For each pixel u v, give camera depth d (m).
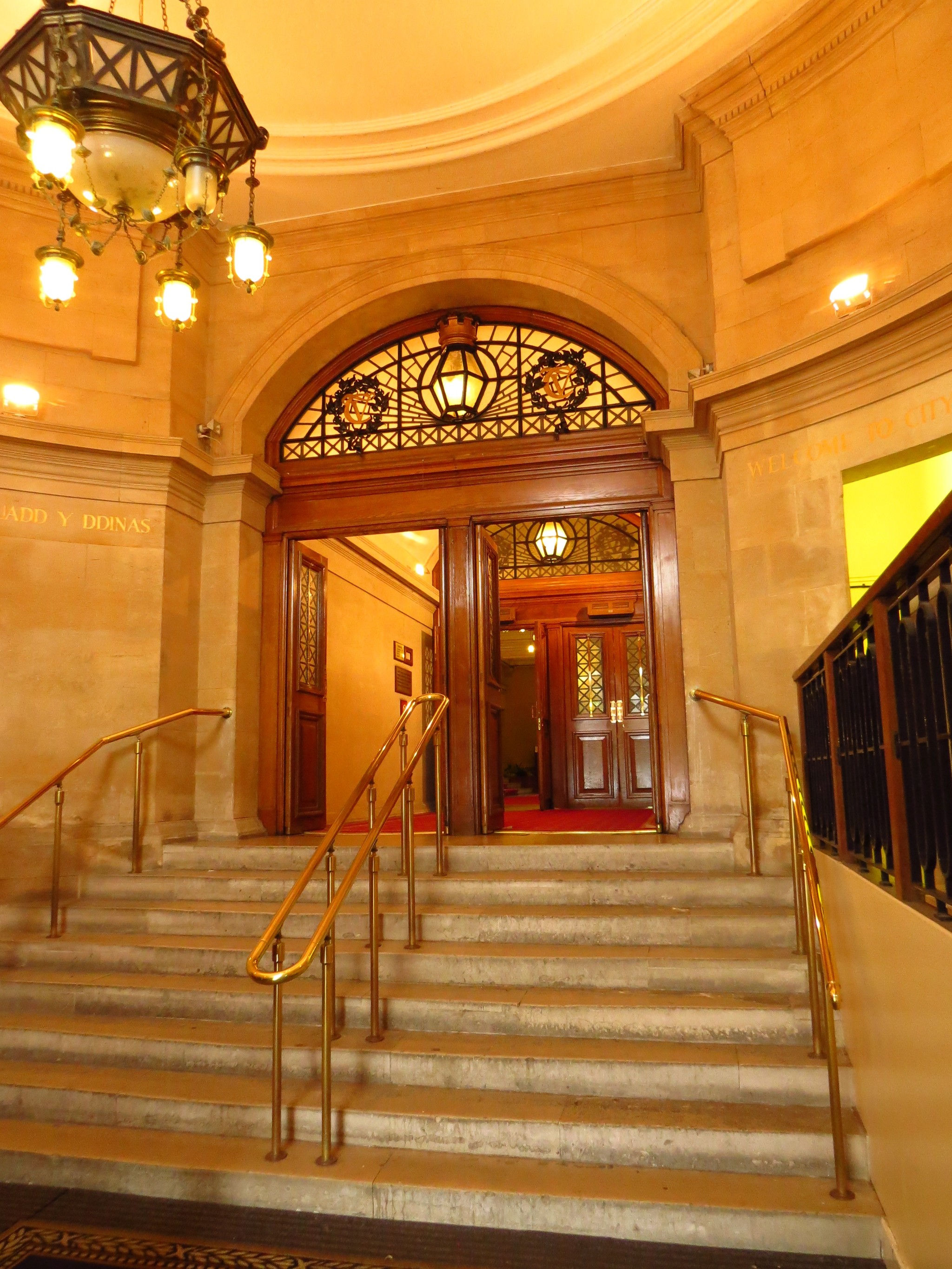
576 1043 3.44
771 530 4.82
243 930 4.53
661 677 5.77
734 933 3.96
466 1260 2.59
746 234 5.13
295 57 5.21
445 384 6.34
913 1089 2.18
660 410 6.05
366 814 9.37
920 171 4.32
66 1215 2.89
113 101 2.86
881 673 2.35
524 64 5.30
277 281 6.57
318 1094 3.33
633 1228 2.69
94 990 4.05
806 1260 2.54
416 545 11.26
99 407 5.90
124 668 5.67
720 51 5.01
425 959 3.93
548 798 10.46
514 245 6.15
